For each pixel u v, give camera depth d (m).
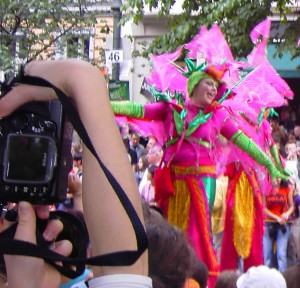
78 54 13.27
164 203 6.01
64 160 1.46
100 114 1.36
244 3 10.59
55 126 1.43
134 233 1.30
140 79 16.20
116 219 1.30
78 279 1.89
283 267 8.84
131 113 5.70
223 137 6.26
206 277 2.76
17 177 1.41
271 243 8.95
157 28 15.88
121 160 1.34
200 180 5.88
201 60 6.36
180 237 2.33
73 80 1.39
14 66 12.05
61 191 1.45
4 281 1.75
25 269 1.44
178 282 2.29
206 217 5.87
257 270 3.48
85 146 1.33
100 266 1.30
